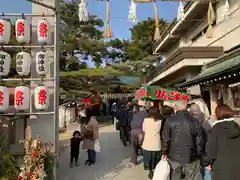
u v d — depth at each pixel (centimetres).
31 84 627
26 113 583
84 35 2773
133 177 670
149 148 648
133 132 795
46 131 618
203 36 1385
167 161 453
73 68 2783
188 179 416
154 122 651
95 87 2370
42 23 588
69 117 2261
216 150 353
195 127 419
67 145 1221
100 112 2950
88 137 831
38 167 478
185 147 413
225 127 352
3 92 552
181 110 438
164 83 1862
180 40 1811
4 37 569
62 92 2259
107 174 705
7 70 573
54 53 602
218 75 598
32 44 629
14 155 596
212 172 359
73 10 2584
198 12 1320
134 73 2498
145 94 847
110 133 1692
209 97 1001
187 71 1228
